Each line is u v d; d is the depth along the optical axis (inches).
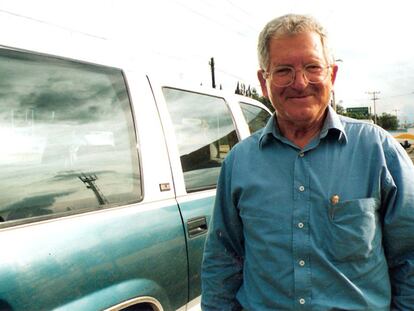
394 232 52.6
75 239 67.9
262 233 55.2
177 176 93.4
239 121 132.7
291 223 53.4
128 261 75.4
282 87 54.1
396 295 55.7
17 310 58.5
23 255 60.7
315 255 52.2
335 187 52.3
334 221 51.5
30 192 65.8
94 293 68.9
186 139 103.0
